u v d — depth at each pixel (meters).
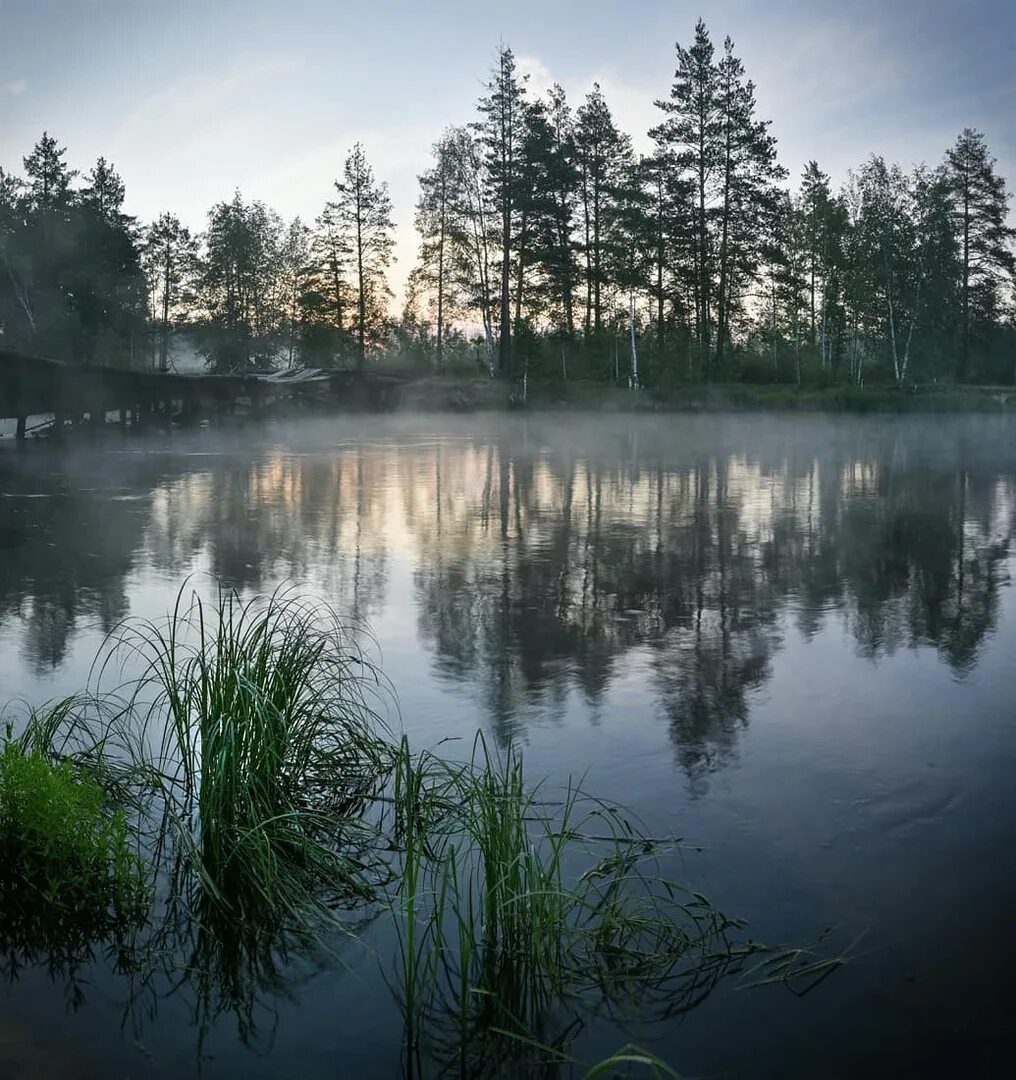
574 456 23.89
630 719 5.39
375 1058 2.81
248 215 70.69
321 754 4.57
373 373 47.31
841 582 8.98
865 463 22.08
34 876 3.73
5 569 9.29
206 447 26.48
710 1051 2.83
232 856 3.71
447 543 10.99
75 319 50.50
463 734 5.14
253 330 71.56
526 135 49.41
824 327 61.09
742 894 3.62
